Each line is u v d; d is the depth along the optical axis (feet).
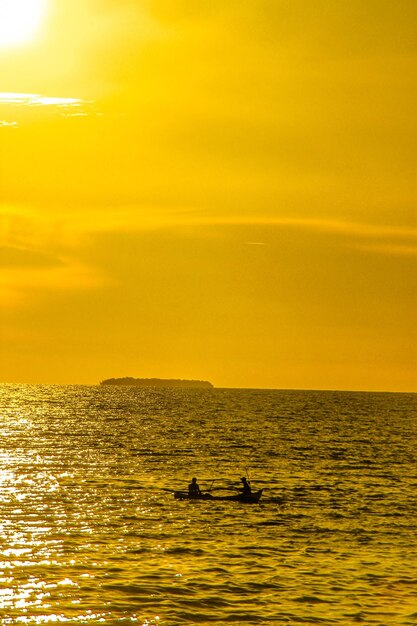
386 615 365.61
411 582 414.00
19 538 481.05
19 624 343.67
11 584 392.47
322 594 392.68
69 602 371.76
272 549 476.13
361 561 452.35
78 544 473.26
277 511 595.06
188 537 502.38
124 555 453.17
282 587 402.11
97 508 583.99
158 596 384.47
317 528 536.42
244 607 372.58
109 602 373.81
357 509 606.96
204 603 376.68
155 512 578.66
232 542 491.72
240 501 630.33
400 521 563.07
